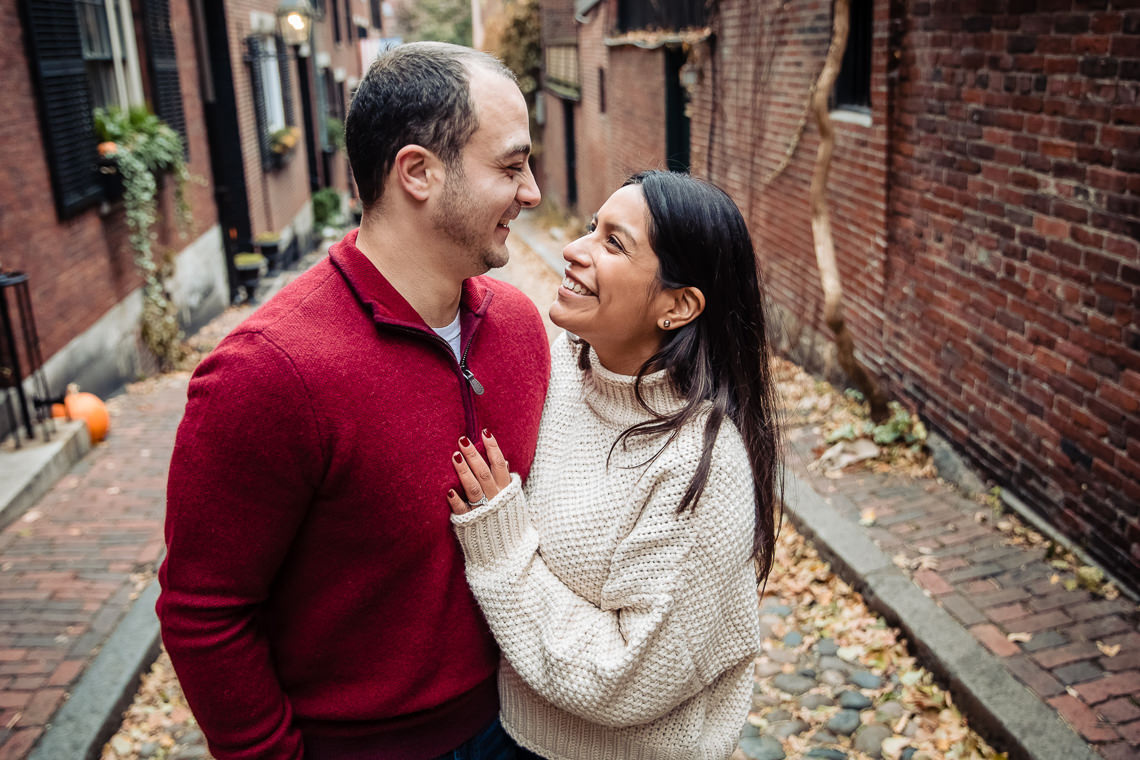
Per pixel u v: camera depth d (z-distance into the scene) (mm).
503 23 19984
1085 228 3605
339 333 1366
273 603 1487
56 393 6715
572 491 1587
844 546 4055
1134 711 2896
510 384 1619
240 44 13266
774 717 3264
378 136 1381
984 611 3494
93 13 8453
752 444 1626
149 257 8594
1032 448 4062
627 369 1619
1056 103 3740
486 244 1438
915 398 5133
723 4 7785
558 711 1629
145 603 3994
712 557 1481
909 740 3051
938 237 4781
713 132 8305
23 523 4906
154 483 5500
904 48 5008
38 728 3172
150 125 8922
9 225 6137
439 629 1519
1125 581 3518
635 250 1491
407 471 1404
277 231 15492
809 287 6492
